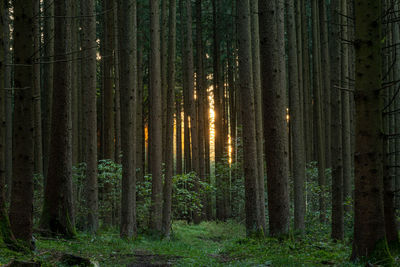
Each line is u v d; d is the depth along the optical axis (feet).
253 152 40.50
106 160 53.67
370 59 20.42
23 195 24.09
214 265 26.76
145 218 58.18
